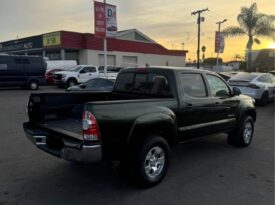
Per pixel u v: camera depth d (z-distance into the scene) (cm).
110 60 4197
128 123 464
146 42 4622
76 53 4091
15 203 440
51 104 573
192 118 583
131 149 485
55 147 493
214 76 662
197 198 465
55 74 2598
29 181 518
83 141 432
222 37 3030
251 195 479
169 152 526
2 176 539
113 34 1650
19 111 1295
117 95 648
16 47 4516
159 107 514
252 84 1476
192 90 593
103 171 567
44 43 3950
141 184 492
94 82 1503
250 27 3591
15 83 2320
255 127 1009
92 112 427
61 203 443
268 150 729
